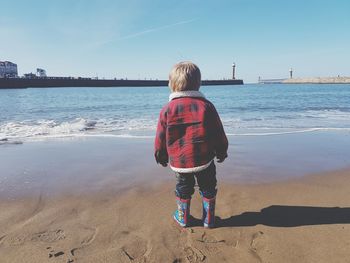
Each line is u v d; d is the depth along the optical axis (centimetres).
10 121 934
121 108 1423
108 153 523
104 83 6944
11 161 469
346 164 450
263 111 1294
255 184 362
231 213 284
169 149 258
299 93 3150
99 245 228
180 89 258
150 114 1162
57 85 6228
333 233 243
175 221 267
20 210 290
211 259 211
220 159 277
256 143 607
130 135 704
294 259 210
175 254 217
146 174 402
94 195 327
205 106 252
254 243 231
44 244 229
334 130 771
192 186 261
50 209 292
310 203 305
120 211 288
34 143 612
